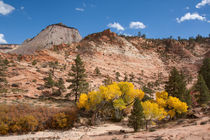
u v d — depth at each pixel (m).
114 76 93.62
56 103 37.78
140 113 21.55
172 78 38.31
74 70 43.06
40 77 56.44
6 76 49.91
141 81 94.06
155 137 9.60
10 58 79.75
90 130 24.50
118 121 32.69
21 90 43.09
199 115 26.39
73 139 15.75
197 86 43.50
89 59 119.75
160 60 161.38
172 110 29.48
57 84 47.84
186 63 156.00
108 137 12.48
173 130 11.03
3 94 38.22
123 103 29.25
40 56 95.50
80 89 41.16
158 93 35.53
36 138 19.05
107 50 144.00
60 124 24.56
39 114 25.39
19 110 25.59
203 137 7.96
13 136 20.61
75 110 29.84
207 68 63.59
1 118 22.20
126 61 134.75
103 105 30.27
